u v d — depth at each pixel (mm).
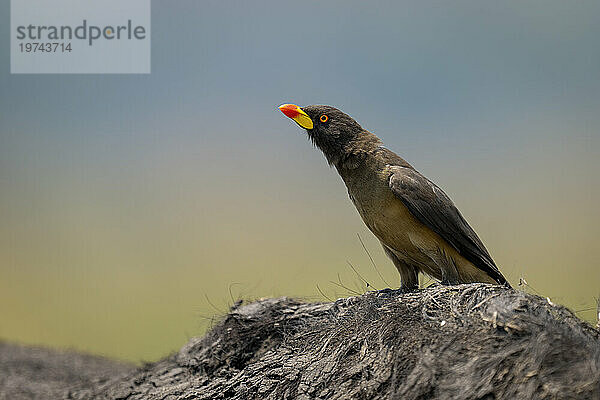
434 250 12461
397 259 13141
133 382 12633
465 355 8781
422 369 8867
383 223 12695
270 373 10578
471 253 12531
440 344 9070
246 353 11789
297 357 10750
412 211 12250
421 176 12750
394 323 9750
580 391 7883
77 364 17391
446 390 8539
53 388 14820
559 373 8109
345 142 13148
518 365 8367
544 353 8336
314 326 11484
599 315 9758
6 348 19266
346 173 13156
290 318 11992
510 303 9281
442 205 12383
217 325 12578
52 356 18234
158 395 11734
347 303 11680
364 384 9281
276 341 11742
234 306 12914
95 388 13578
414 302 10211
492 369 8453
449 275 12469
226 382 11172
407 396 8742
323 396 9578
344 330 10422
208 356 12062
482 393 8305
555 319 8875
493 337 8852
